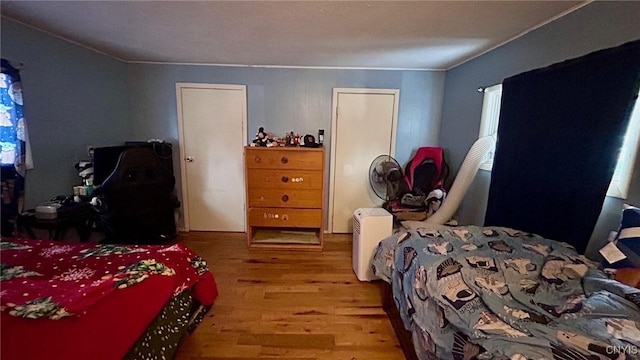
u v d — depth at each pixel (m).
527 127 2.06
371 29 2.21
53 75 2.48
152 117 3.65
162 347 1.44
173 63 3.54
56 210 2.20
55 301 1.11
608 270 1.32
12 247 1.69
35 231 2.41
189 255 1.85
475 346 1.06
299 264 3.02
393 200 3.44
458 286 1.36
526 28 2.14
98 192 2.36
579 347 0.91
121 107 3.43
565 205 1.75
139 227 2.62
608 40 1.56
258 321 2.12
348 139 3.78
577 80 1.66
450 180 3.47
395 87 3.67
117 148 2.81
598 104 1.54
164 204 2.78
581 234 1.64
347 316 2.20
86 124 2.88
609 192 1.58
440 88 3.69
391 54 2.95
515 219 2.18
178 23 2.14
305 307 2.29
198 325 2.00
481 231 1.96
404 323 1.75
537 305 1.20
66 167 2.63
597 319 1.00
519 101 2.13
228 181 3.84
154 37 2.50
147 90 3.59
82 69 2.81
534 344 0.95
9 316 1.02
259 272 2.84
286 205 3.26
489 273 1.43
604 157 1.52
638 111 1.44
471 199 3.00
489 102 2.74
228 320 2.12
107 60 3.17
